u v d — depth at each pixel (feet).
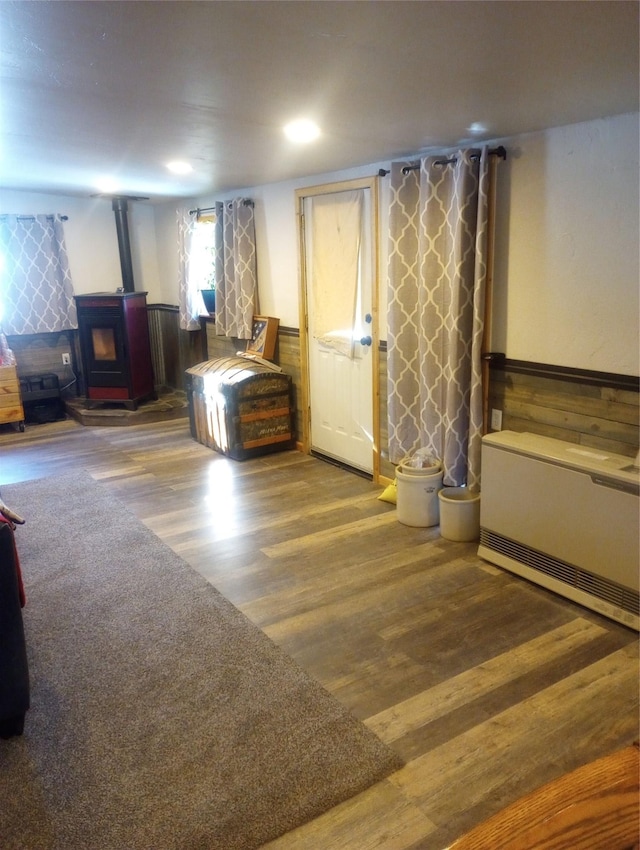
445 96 7.24
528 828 1.72
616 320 8.60
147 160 12.11
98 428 19.01
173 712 6.84
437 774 5.96
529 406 9.95
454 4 4.66
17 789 5.85
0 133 9.49
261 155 11.41
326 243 14.06
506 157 9.68
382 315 12.82
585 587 8.62
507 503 9.50
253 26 5.08
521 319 9.92
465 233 10.09
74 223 20.18
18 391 18.33
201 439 17.16
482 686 7.18
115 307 18.95
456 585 9.41
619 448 8.77
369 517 12.01
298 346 15.70
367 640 8.11
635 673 7.34
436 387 11.33
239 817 5.49
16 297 19.27
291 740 6.38
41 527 11.73
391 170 11.21
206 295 19.13
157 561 10.34
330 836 5.33
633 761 1.91
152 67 6.23
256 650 7.91
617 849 1.71
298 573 9.91
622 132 8.12
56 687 7.27
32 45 5.58
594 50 5.71
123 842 5.27
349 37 5.38
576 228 8.89
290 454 16.14
